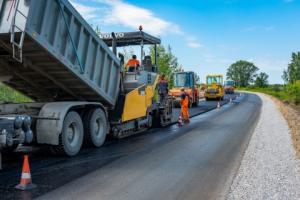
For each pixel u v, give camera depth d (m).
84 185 6.20
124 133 11.76
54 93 10.77
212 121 16.97
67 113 8.75
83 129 9.60
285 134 12.00
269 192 5.66
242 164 7.62
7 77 9.64
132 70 12.66
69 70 8.97
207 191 5.85
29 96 11.14
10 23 6.98
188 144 10.36
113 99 11.26
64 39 8.55
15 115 7.81
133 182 6.39
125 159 8.34
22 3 7.05
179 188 6.03
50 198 5.53
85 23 9.25
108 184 6.26
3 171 7.20
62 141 8.50
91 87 10.03
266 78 119.75
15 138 7.44
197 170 7.24
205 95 39.69
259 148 9.41
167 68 34.72
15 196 5.62
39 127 8.49
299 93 35.97
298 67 78.94
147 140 11.23
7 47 7.73
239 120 17.33
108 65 10.84
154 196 5.61
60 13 8.24
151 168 7.42
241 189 5.84
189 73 28.97
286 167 7.30
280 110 23.98
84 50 9.48
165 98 15.03
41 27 7.61
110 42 12.03
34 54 8.17
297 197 5.42
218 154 8.86
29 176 6.08
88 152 9.30
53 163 7.94
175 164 7.79
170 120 15.70
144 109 12.84
